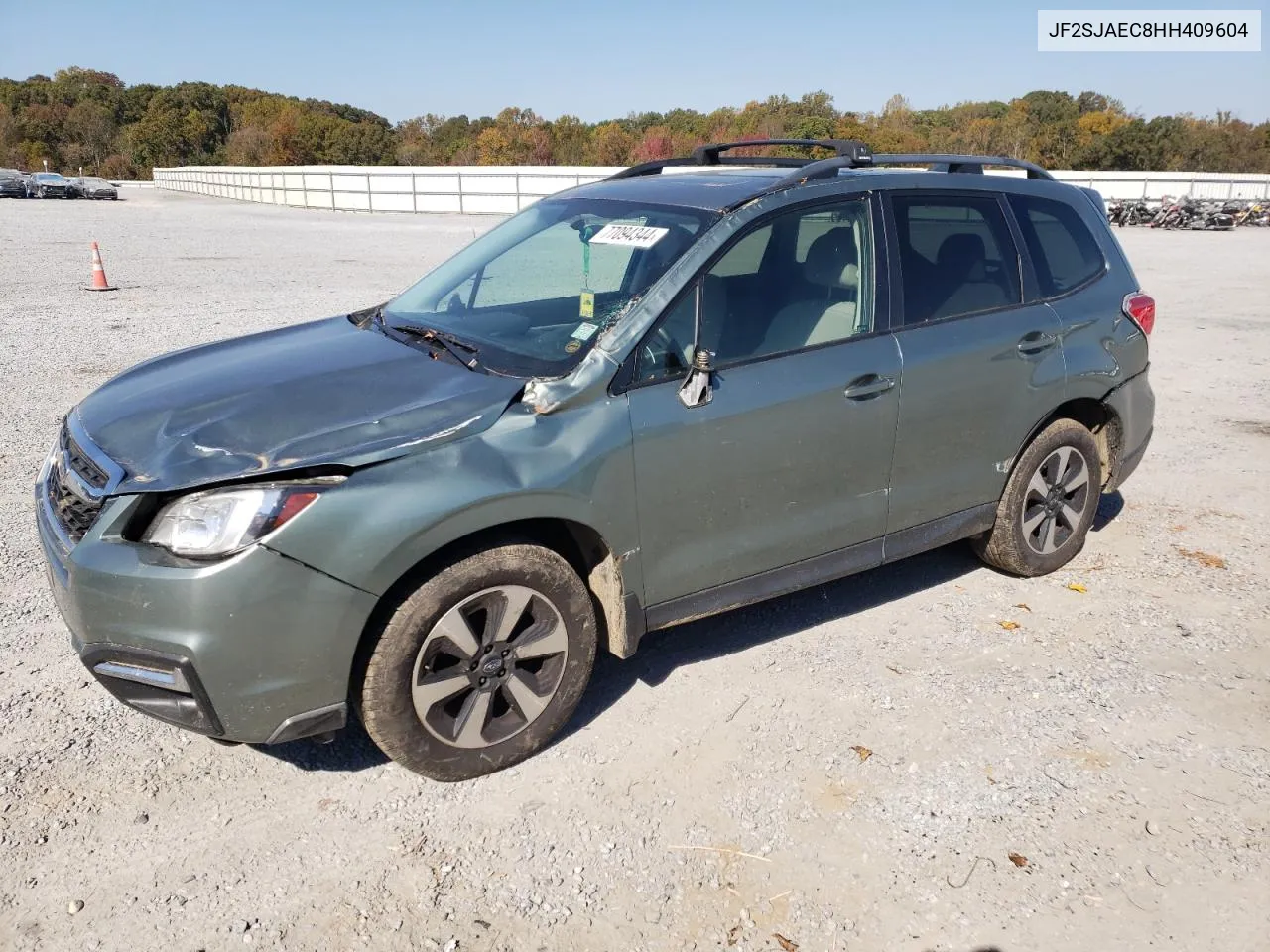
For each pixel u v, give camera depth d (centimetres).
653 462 326
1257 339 1116
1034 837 294
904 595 455
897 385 382
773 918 263
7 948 250
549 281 378
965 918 263
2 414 729
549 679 327
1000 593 457
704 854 286
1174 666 392
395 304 429
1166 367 970
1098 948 254
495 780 319
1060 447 454
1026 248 441
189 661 265
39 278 1548
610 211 394
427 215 3784
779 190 368
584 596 326
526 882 275
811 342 367
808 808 306
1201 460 668
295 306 1274
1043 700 366
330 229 2873
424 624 292
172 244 2247
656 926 260
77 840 288
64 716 348
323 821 298
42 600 435
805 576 381
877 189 394
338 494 273
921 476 404
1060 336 439
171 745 334
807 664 391
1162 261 1992
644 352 327
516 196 3791
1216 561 495
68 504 299
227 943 253
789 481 362
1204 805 308
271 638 270
